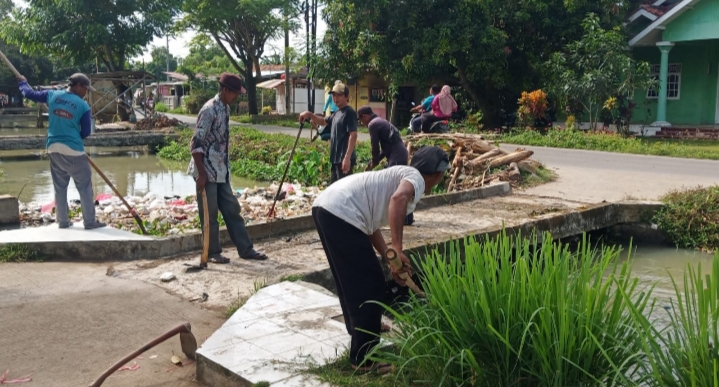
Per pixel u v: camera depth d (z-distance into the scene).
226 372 3.53
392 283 6.34
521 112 21.41
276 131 25.59
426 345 3.30
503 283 3.30
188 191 13.32
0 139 19.44
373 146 7.08
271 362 3.60
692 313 3.14
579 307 3.13
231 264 6.04
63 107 6.71
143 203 10.56
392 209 3.37
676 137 20.89
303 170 13.62
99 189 13.67
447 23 21.91
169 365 3.94
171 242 6.43
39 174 16.28
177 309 4.83
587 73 19.75
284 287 4.98
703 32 20.56
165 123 26.09
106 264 6.08
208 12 31.64
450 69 25.20
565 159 14.94
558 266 3.25
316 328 4.11
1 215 9.02
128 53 32.50
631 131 22.09
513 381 3.17
